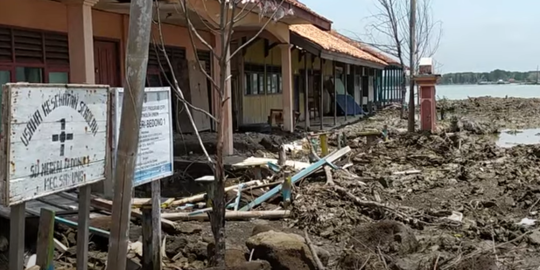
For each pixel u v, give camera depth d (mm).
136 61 3979
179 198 8664
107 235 5887
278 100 23375
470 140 17031
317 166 9891
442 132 17297
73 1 8695
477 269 5344
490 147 15008
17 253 3744
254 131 17750
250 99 20219
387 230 6277
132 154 4066
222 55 4895
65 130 3945
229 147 12000
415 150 14578
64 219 6125
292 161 11680
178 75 15297
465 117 28062
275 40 17172
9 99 3486
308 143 13922
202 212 7398
